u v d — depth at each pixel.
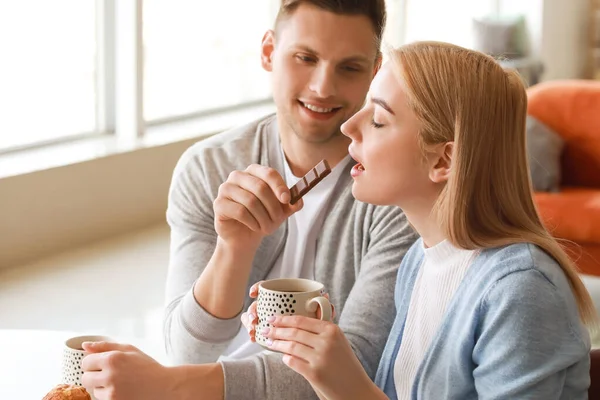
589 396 1.54
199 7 6.86
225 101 7.27
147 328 4.02
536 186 4.71
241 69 7.39
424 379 1.51
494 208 1.47
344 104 1.94
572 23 10.26
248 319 1.47
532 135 4.83
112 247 5.38
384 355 1.67
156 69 6.54
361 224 1.95
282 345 1.34
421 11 9.48
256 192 1.68
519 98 1.48
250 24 7.42
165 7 6.54
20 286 4.57
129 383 1.48
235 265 1.78
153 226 5.91
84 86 5.93
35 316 4.11
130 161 5.73
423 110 1.45
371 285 1.85
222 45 7.14
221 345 1.83
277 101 1.99
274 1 7.59
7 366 1.73
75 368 1.50
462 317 1.45
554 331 1.37
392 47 1.53
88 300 4.39
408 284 1.67
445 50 1.49
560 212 4.55
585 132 4.95
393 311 1.83
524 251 1.42
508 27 9.51
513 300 1.38
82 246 5.35
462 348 1.44
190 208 2.06
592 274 4.55
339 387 1.31
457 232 1.45
